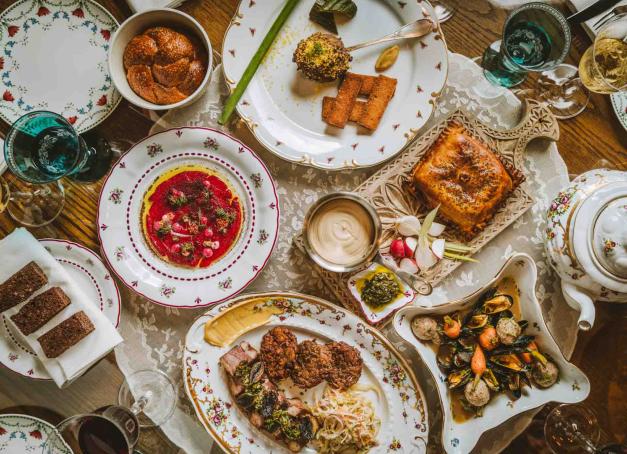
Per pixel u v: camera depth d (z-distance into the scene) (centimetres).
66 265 89
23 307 85
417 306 85
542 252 91
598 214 80
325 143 91
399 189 90
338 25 91
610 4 86
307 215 88
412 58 91
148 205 91
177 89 88
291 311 88
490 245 91
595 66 84
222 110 92
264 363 89
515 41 89
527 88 93
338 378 88
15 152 86
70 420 84
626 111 91
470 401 85
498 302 86
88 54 90
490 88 92
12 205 91
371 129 90
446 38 93
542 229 91
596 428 90
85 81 90
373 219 88
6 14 89
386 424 89
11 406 90
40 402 90
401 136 90
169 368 90
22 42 89
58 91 90
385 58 90
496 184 87
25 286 85
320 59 87
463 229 90
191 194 91
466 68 92
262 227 90
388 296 87
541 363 85
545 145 91
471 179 87
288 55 91
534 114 89
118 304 89
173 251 91
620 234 78
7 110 90
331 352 88
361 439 88
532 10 87
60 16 89
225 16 91
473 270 91
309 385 88
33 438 88
